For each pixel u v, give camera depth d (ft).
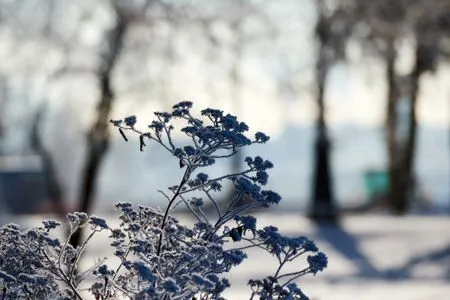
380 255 72.79
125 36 74.69
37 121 86.43
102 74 74.28
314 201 105.50
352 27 93.61
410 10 91.56
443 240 77.87
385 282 55.52
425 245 75.77
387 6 91.66
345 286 52.01
